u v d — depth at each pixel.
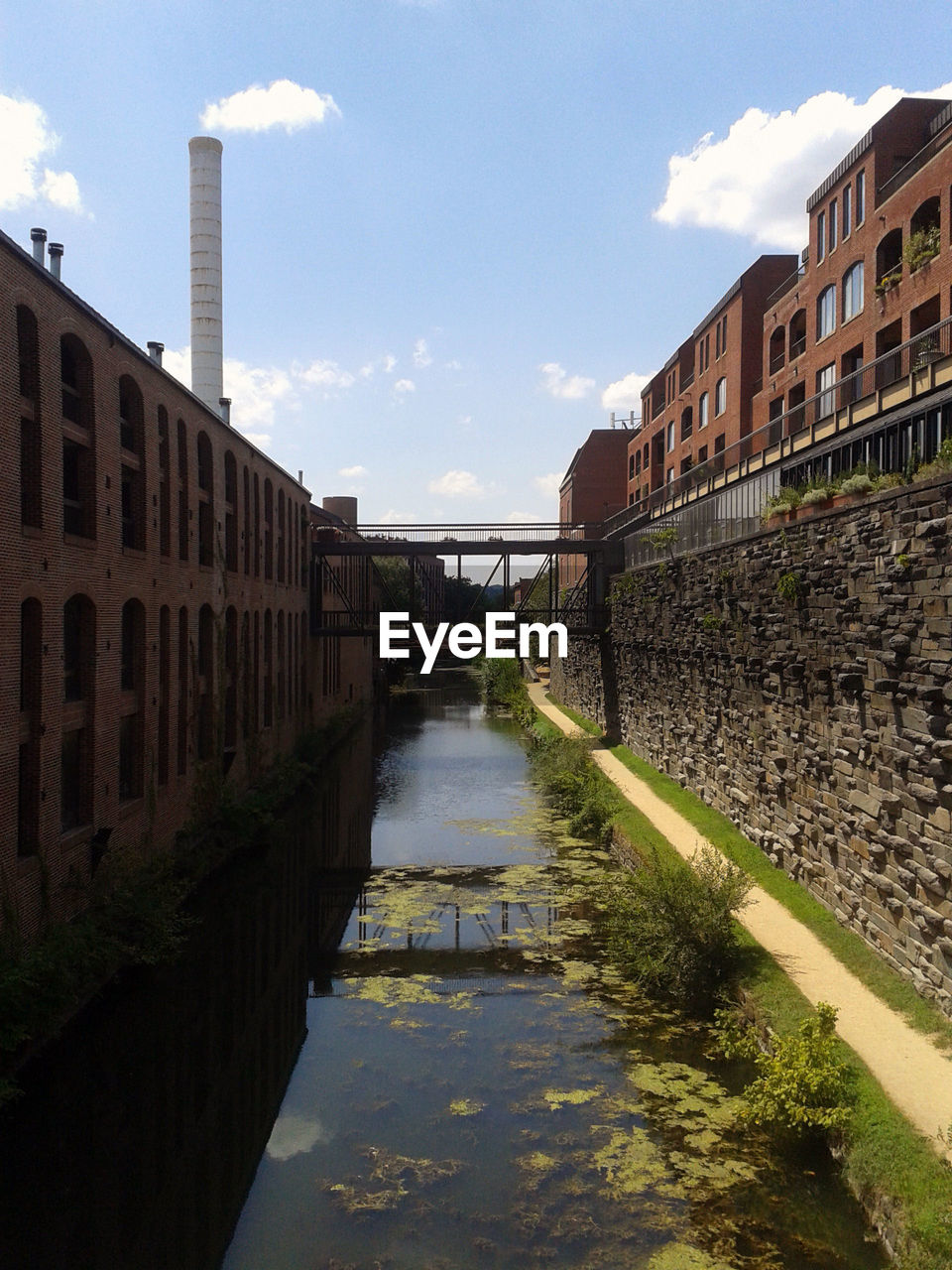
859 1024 10.89
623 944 15.63
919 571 11.23
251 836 22.75
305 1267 8.52
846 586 13.69
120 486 17.27
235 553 25.69
